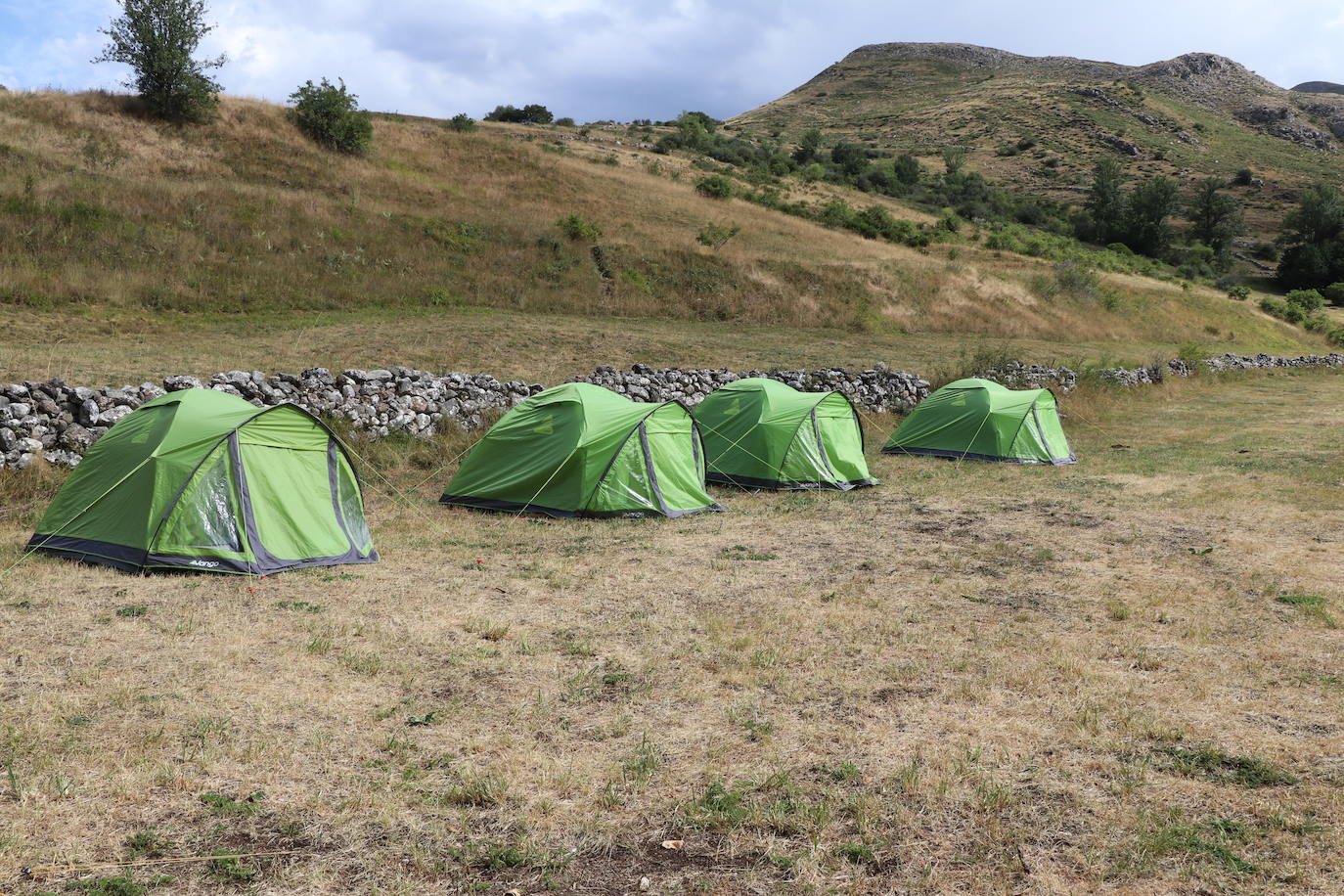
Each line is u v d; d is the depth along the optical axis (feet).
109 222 87.86
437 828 13.52
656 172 191.31
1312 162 490.49
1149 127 520.42
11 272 73.87
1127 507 39.96
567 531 34.76
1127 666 20.68
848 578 28.32
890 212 233.96
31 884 11.72
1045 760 15.94
